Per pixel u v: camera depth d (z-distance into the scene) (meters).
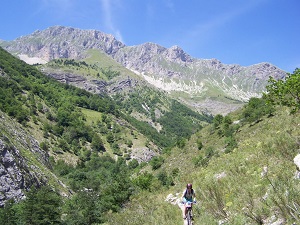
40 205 43.97
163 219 15.16
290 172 11.62
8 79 170.62
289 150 14.20
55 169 111.56
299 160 11.87
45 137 133.12
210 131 69.00
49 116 159.00
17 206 46.84
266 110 50.38
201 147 61.44
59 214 46.56
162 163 70.94
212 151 50.84
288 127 19.22
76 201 56.75
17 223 43.03
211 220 11.51
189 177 22.41
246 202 11.23
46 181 66.19
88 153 145.50
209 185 15.12
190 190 12.18
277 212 9.27
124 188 36.53
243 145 23.94
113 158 157.50
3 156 54.66
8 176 52.53
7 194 50.06
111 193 36.94
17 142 74.19
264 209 9.85
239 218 10.25
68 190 75.50
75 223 46.00
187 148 68.69
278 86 20.39
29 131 124.81
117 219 19.83
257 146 18.83
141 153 168.62
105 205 37.12
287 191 9.76
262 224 9.43
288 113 27.36
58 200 48.47
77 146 147.88
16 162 57.34
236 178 14.41
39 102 170.75
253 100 65.88
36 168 66.81
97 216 45.72
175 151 73.44
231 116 71.25
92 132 168.88
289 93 20.25
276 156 14.51
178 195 19.67
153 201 20.80
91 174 112.06
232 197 12.57
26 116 135.00
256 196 11.42
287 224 8.55
